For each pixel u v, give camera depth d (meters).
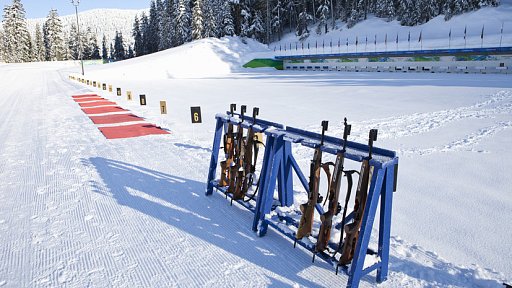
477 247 3.82
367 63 42.69
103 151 8.20
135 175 6.40
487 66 31.66
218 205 5.00
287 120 11.70
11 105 18.20
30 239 4.14
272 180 4.01
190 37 72.25
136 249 3.87
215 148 5.32
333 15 67.50
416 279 3.23
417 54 37.00
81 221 4.58
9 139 9.95
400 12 57.09
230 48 59.00
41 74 48.62
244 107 4.86
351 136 9.18
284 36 75.06
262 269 3.46
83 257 3.74
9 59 88.94
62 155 7.95
